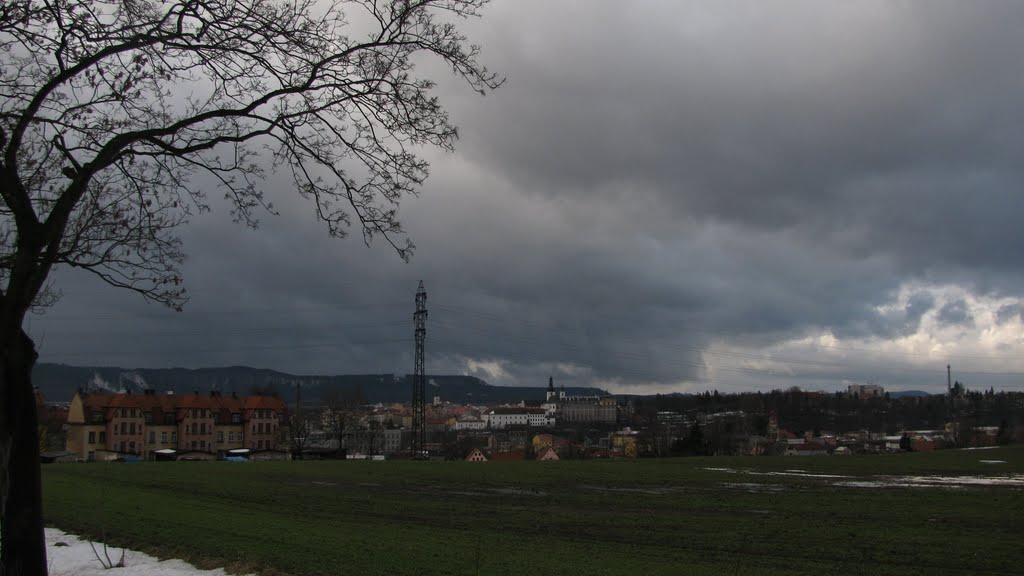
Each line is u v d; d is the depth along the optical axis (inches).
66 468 2380.7
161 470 2295.8
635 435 6427.2
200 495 1600.6
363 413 5177.2
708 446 4254.4
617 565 847.1
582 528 1149.1
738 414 7194.9
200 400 5319.9
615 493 1627.7
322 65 617.3
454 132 645.3
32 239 561.9
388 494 1625.2
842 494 1577.3
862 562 890.1
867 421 7608.3
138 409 5118.1
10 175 557.0
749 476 2011.6
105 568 833.5
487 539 1029.2
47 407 5300.2
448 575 765.3
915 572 838.5
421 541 992.9
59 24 583.8
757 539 1045.8
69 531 1090.1
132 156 649.0
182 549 922.1
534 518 1256.2
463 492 1659.7
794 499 1494.8
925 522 1187.3
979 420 6540.4
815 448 5561.0
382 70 614.2
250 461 2829.7
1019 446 3459.6
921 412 7810.0
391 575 760.3
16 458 553.9
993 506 1368.1
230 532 1055.6
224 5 595.5
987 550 956.6
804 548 978.7
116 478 1982.0
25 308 560.4
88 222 666.8
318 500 1517.0
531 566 823.1
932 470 2182.6
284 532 1058.1
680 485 1791.3
